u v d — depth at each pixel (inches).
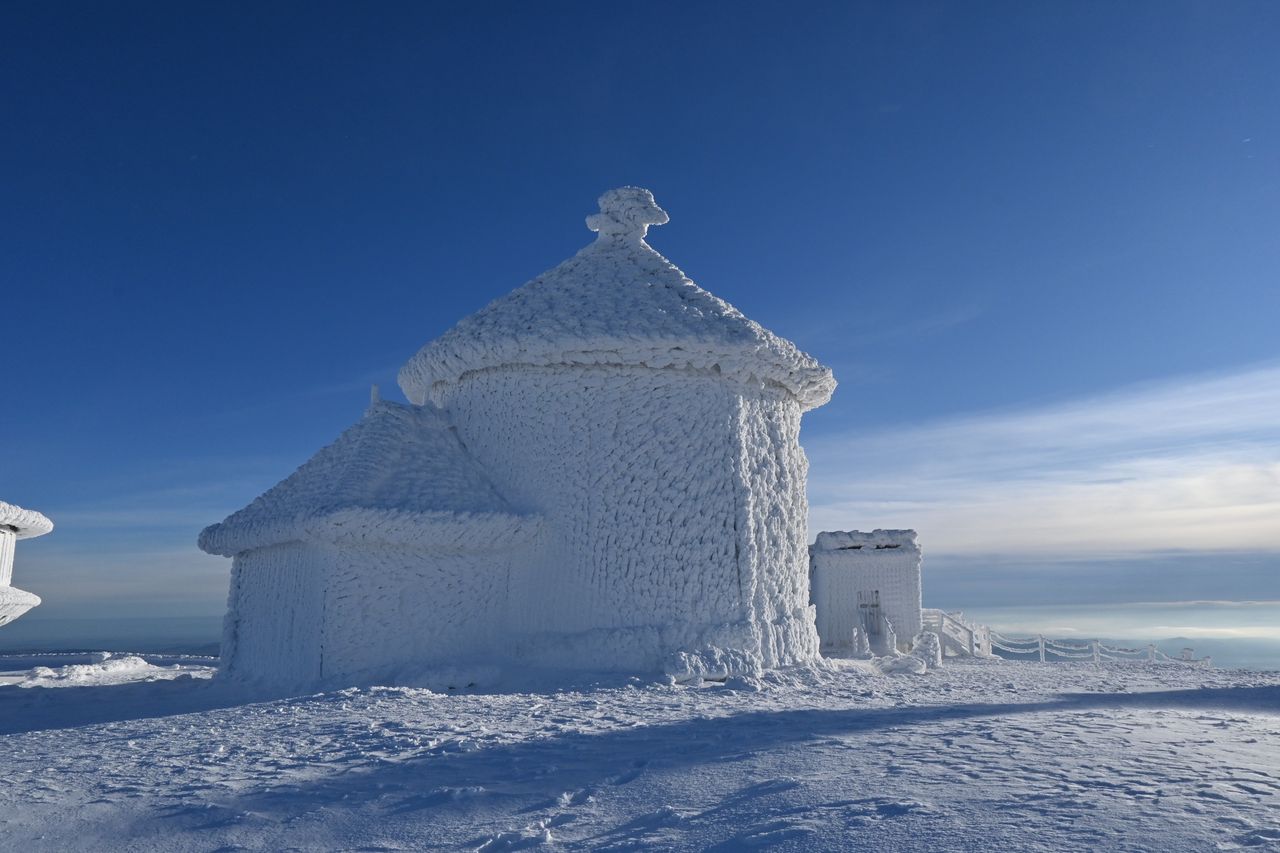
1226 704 478.0
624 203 765.3
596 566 644.7
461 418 710.5
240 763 323.6
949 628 1093.1
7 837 243.0
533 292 721.0
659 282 717.9
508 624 644.1
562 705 477.7
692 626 633.6
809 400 756.0
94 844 236.8
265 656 655.1
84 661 960.9
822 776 265.9
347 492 598.9
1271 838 185.3
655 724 397.1
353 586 592.4
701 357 663.8
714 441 668.1
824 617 971.3
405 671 577.0
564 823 239.0
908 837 199.5
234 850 228.8
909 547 970.1
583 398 667.4
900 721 385.7
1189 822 197.8
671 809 242.4
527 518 641.6
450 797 265.9
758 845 204.5
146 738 388.8
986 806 219.3
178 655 1067.9
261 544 660.1
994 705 469.7
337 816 252.5
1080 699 515.8
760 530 677.3
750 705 482.6
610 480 655.1
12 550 656.4
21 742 394.3
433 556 621.0
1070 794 226.7
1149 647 1000.9
